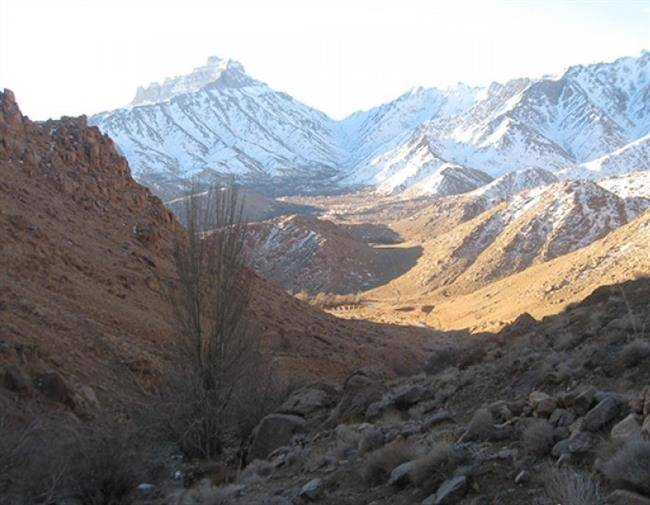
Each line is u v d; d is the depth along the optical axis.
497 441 8.77
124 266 31.77
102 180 40.91
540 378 11.38
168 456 14.82
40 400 15.57
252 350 16.64
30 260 24.94
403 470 8.71
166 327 26.44
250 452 14.15
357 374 17.56
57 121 42.88
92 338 21.33
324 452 11.67
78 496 11.37
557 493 6.82
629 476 6.48
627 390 9.55
